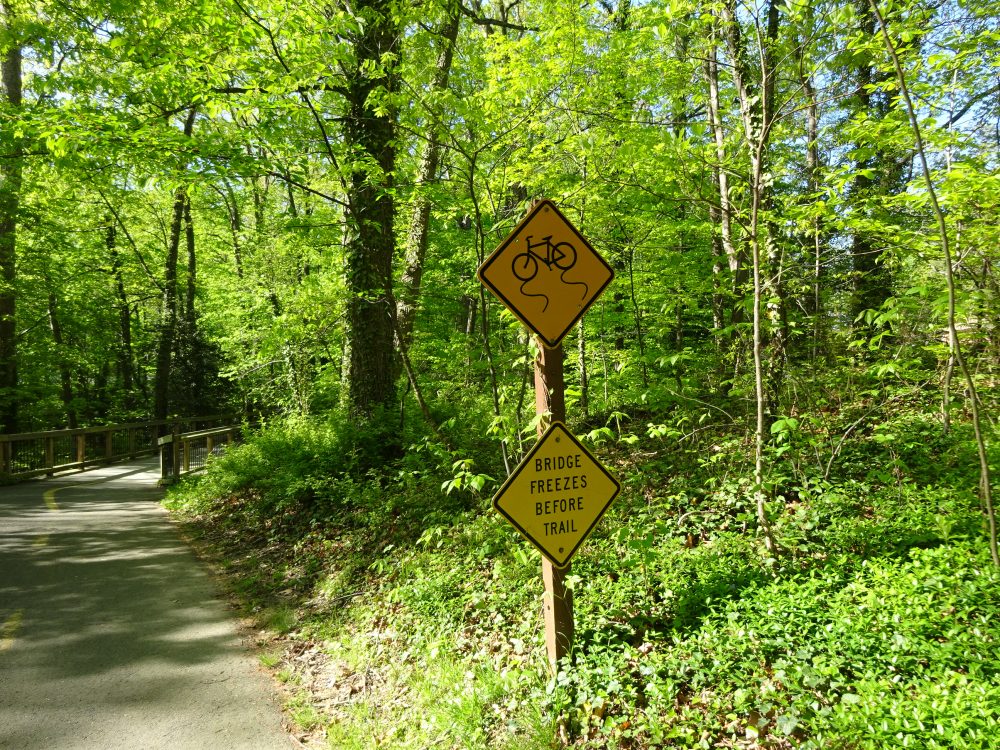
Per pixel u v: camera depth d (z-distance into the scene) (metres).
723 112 7.12
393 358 9.77
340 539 7.53
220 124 7.37
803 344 8.00
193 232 24.36
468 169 6.51
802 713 3.03
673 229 8.58
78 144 6.55
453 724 3.64
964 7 5.20
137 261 26.48
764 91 4.70
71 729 3.80
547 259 3.45
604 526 5.66
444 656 4.43
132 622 5.54
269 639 5.38
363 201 8.72
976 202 4.40
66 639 5.12
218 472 11.52
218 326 23.81
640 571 4.73
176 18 7.00
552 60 6.30
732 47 5.48
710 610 4.04
